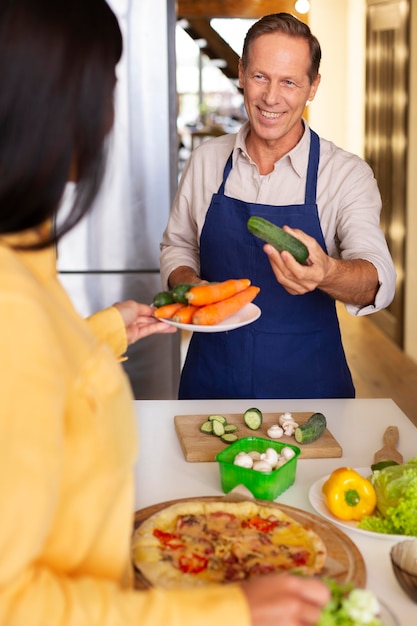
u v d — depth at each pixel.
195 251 2.42
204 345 2.26
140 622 0.74
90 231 3.14
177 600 0.76
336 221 2.17
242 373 2.21
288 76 2.01
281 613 0.77
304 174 2.17
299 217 2.17
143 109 3.06
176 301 1.65
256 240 2.19
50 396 0.70
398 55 5.45
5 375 0.69
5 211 0.76
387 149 5.78
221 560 1.10
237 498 1.29
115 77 0.80
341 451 1.62
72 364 0.79
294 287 1.70
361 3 6.60
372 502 1.32
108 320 1.31
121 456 0.84
